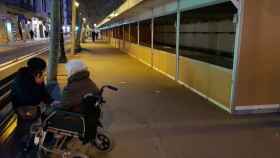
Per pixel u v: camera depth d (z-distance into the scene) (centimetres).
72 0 1778
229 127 482
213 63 643
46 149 335
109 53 1995
